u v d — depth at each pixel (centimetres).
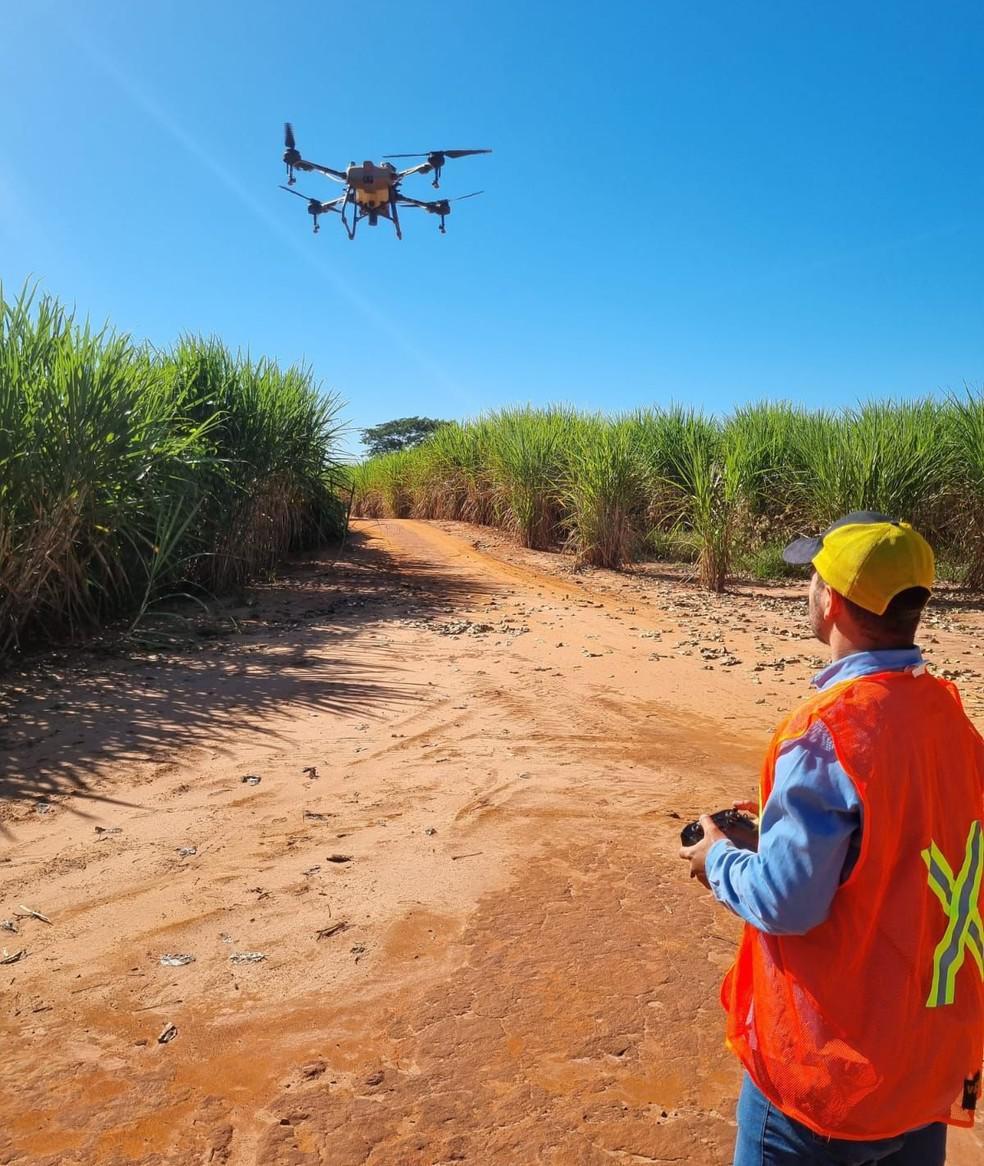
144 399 953
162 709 682
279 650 881
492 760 589
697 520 1370
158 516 967
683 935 380
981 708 696
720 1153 264
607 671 825
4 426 780
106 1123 272
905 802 162
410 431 6112
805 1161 171
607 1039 312
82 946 367
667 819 499
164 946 367
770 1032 171
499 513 2006
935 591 1304
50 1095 284
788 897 160
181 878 424
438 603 1162
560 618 1075
